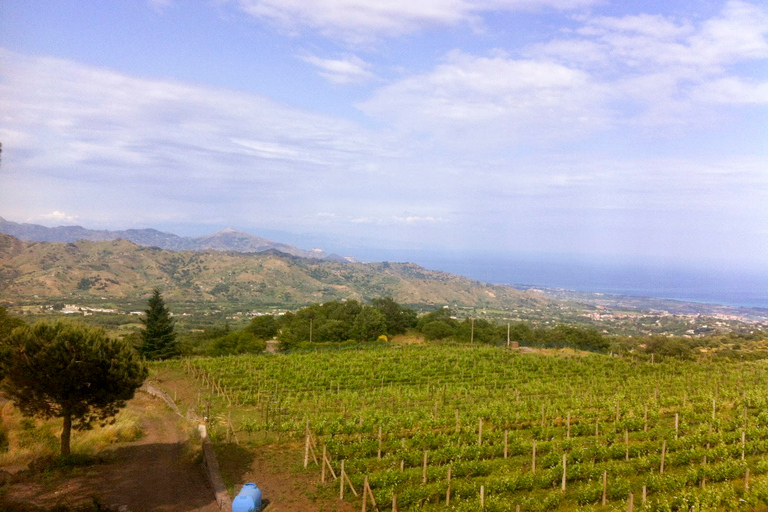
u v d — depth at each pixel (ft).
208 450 78.95
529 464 76.28
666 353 222.28
